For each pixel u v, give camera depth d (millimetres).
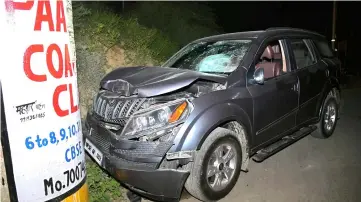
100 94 3992
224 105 3600
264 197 3883
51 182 2098
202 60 4680
